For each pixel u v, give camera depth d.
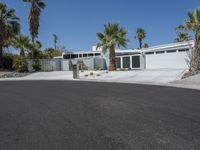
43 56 54.94
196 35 30.14
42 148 6.30
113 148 6.19
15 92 18.53
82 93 17.00
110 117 9.59
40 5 50.00
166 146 6.25
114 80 28.92
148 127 8.06
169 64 40.91
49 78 35.66
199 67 29.45
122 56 47.94
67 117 9.73
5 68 48.59
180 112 10.27
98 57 48.72
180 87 20.23
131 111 10.66
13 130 8.04
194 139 6.78
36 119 9.51
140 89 18.84
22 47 46.69
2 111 11.23
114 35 38.41
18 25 46.62
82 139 6.95
